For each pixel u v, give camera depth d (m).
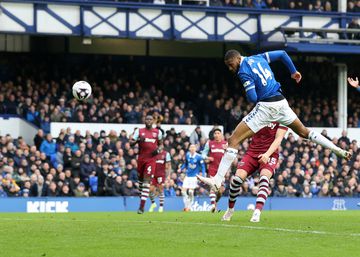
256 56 17.03
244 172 17.78
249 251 12.37
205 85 43.41
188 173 31.97
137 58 46.34
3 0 38.22
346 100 43.75
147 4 39.72
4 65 43.16
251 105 42.66
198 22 40.50
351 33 42.47
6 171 33.00
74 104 39.44
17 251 12.33
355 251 12.44
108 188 34.50
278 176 36.91
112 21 39.44
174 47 46.81
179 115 40.62
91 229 15.44
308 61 46.59
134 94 41.91
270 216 21.58
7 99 39.16
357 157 39.78
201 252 12.23
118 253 12.12
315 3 44.41
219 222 17.47
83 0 38.94
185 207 32.25
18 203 32.12
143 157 25.89
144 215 22.72
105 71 42.94
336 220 18.83
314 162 38.31
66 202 32.91
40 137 36.16
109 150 35.72
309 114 44.03
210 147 29.64
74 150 35.50
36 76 42.44
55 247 12.77
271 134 17.59
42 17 38.69
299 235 14.38
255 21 41.41
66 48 45.16
